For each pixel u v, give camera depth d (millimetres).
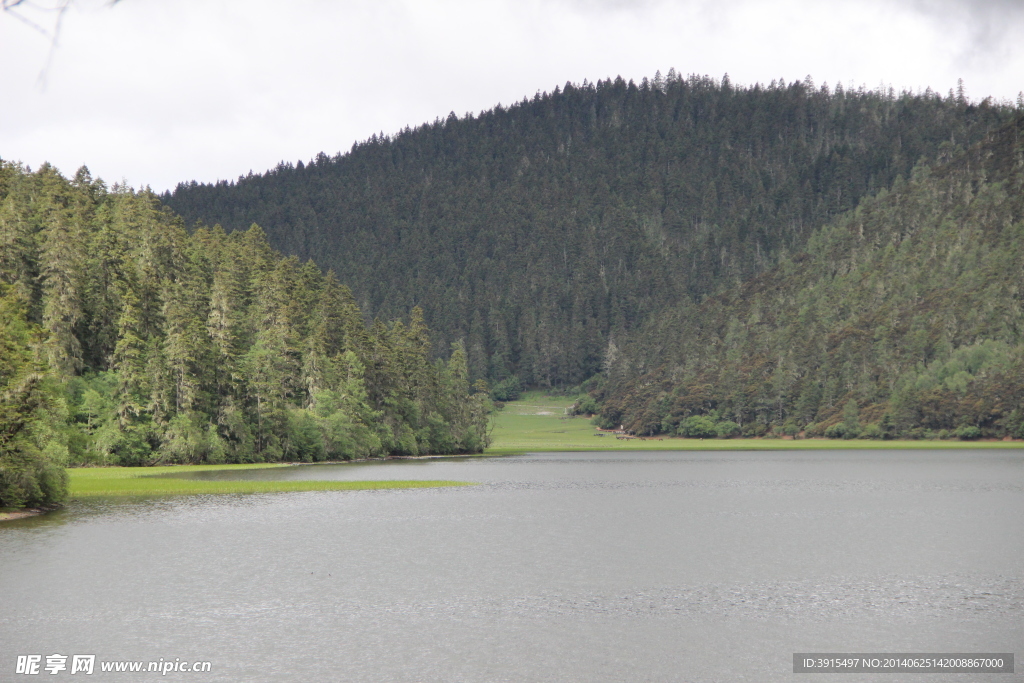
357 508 78938
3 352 71750
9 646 35219
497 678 31891
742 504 85562
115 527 64188
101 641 35844
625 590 45062
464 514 75188
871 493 98375
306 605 41625
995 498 91562
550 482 115188
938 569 50531
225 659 33844
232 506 78500
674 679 31922
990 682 31734
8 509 71688
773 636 37031
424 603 42188
